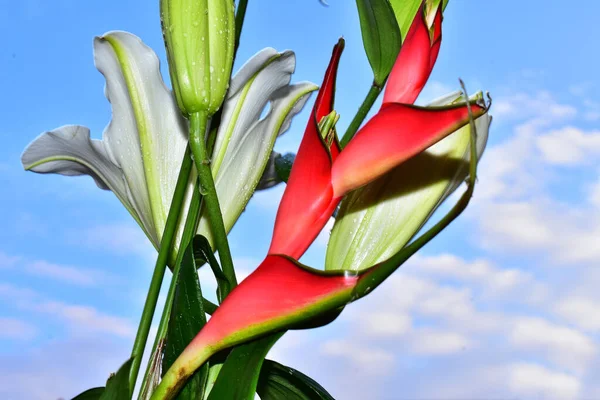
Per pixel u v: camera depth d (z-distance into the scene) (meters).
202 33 0.80
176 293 0.79
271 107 0.93
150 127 0.90
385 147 0.77
